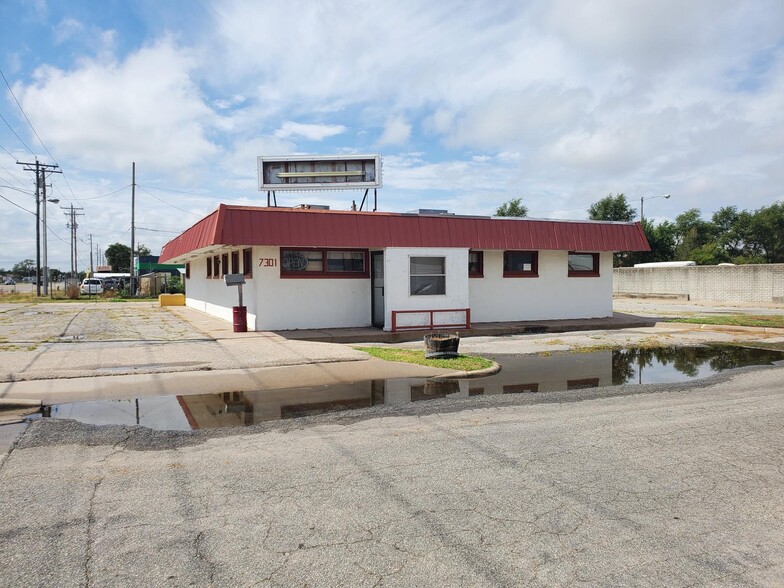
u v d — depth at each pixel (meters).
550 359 12.16
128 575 3.34
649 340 15.09
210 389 8.72
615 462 5.42
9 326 17.56
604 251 19.44
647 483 4.88
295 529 3.95
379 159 19.25
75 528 3.94
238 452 5.69
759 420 7.01
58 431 6.35
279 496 4.54
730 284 31.81
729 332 17.00
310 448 5.83
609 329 17.92
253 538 3.81
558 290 19.53
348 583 3.27
